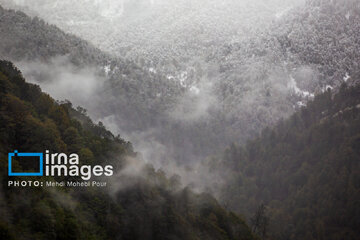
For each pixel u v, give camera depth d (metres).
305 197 136.75
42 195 54.56
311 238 117.62
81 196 62.59
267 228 104.94
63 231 51.69
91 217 59.72
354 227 119.31
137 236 62.81
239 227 79.81
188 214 73.50
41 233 48.34
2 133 61.53
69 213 55.47
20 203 50.34
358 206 122.06
